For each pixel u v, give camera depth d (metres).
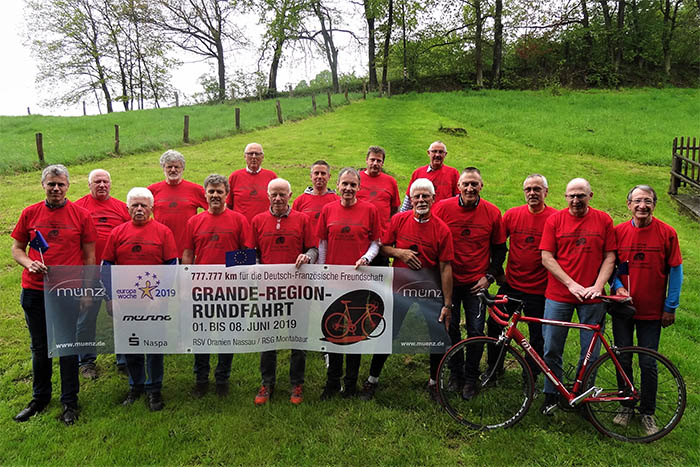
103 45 40.00
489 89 36.62
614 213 11.24
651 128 20.56
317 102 30.02
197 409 4.32
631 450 3.82
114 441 3.88
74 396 4.23
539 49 38.09
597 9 39.47
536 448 3.83
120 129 22.56
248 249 4.52
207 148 16.91
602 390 4.05
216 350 4.48
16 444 3.86
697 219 11.13
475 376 4.29
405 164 14.62
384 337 4.50
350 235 4.57
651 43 37.78
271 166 13.70
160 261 4.45
